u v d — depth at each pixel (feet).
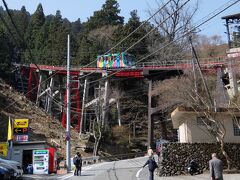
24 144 116.06
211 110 93.81
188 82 118.42
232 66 130.11
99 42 360.69
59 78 311.06
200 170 90.43
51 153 109.60
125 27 304.09
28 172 107.14
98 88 271.08
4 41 338.34
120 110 271.90
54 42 389.80
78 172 95.45
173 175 89.56
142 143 255.91
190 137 98.02
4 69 332.60
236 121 93.15
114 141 246.27
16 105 263.70
